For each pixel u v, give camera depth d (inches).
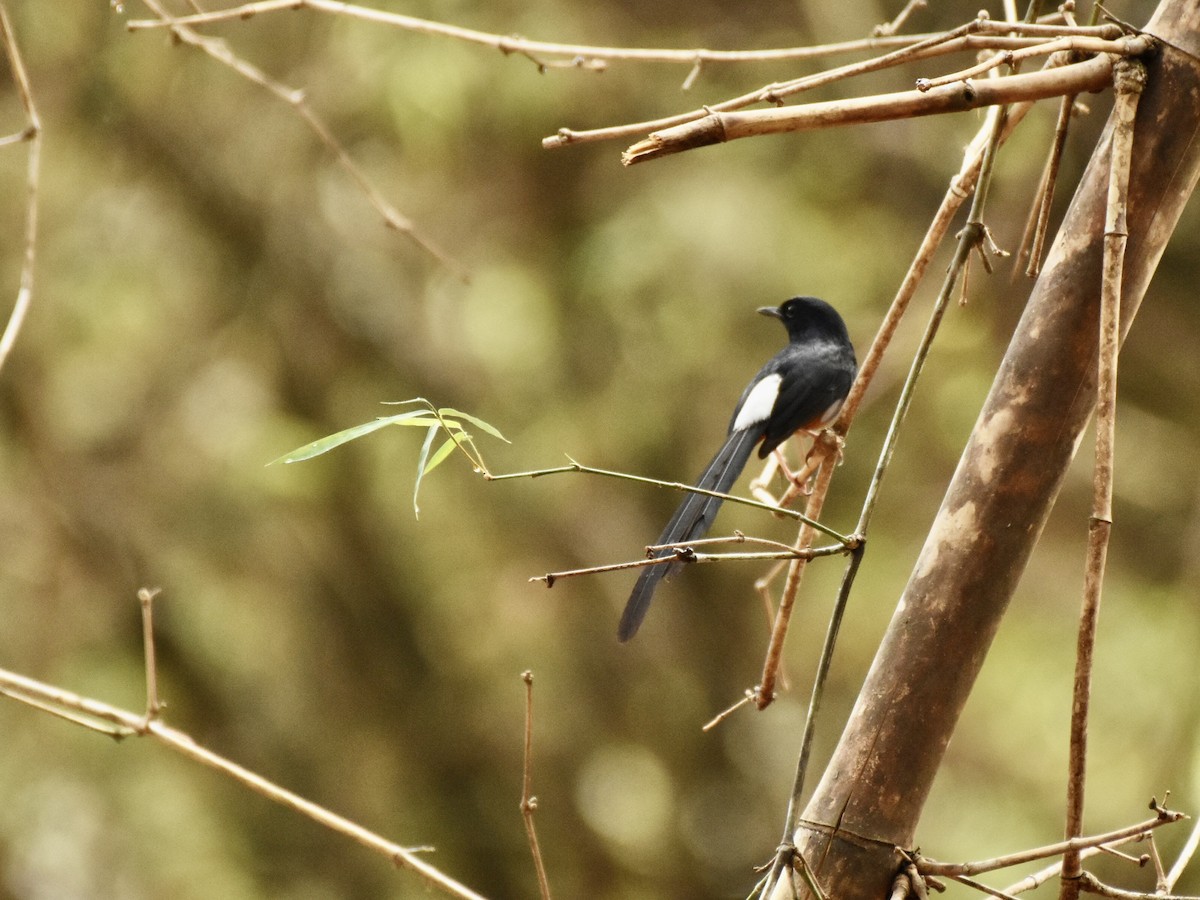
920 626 150.9
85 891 509.7
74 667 535.5
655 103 565.9
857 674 611.5
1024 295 560.4
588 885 612.1
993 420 151.0
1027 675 589.9
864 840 149.4
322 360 582.9
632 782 626.5
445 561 591.8
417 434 590.9
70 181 542.3
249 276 574.9
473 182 584.7
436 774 605.9
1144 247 148.6
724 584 639.8
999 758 584.4
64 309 537.6
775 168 585.3
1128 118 144.3
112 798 528.1
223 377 568.4
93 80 541.0
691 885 630.5
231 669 567.8
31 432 532.7
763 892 134.2
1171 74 145.8
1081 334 148.3
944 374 569.3
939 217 171.2
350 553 586.6
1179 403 602.5
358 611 591.2
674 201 571.5
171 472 557.3
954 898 556.4
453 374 590.6
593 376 580.1
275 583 572.7
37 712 524.7
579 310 579.8
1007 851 559.5
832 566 607.2
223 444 561.6
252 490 559.2
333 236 577.6
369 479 586.2
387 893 582.2
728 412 569.3
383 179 580.7
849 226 578.9
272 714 574.9
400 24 198.7
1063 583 603.8
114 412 558.3
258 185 565.6
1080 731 136.9
